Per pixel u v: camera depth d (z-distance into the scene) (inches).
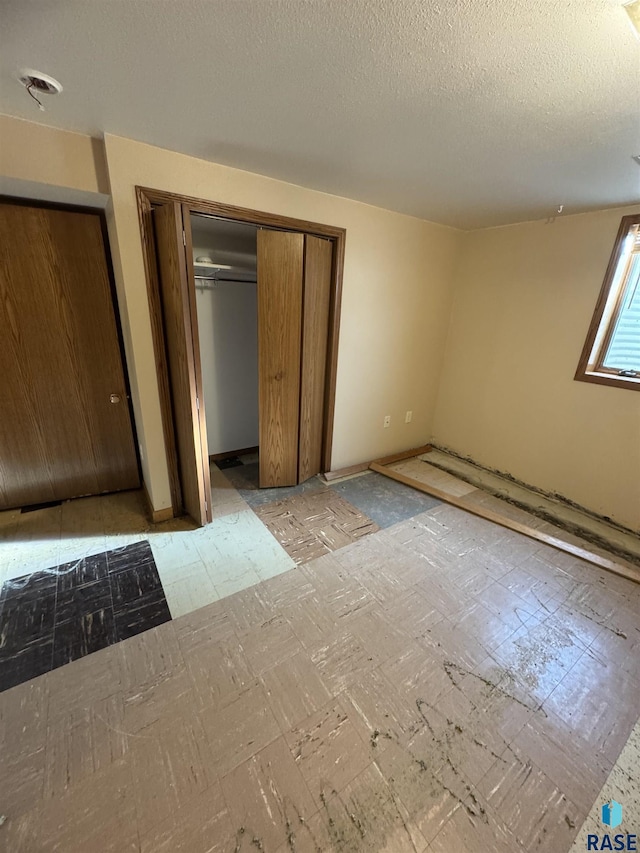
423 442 150.7
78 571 75.3
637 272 93.0
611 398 97.8
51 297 84.1
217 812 40.8
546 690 56.2
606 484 101.3
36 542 83.8
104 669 55.8
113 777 43.3
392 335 121.2
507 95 46.6
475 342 129.0
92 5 34.4
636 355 96.3
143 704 51.2
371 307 112.3
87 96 50.8
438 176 76.3
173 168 70.7
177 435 88.8
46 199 75.0
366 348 116.5
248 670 56.5
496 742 49.1
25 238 78.7
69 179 65.3
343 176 79.3
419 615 68.4
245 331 127.5
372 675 56.8
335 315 105.0
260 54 41.4
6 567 75.8
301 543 87.4
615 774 46.3
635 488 96.0
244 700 52.3
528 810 42.5
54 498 98.7
